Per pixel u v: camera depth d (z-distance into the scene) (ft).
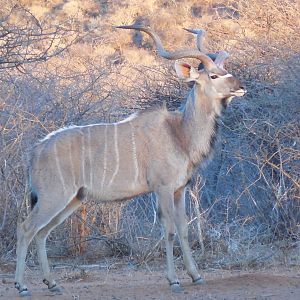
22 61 100.42
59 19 193.06
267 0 132.57
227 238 102.27
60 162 78.84
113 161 80.02
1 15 128.77
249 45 128.36
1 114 102.99
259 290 75.41
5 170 99.19
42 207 78.18
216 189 114.62
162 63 139.23
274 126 110.73
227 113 118.11
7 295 77.71
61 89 113.50
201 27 145.28
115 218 102.83
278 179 111.65
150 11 198.39
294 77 114.73
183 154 81.00
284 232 107.24
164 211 79.51
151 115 81.41
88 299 73.46
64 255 101.50
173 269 78.02
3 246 99.04
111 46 183.62
